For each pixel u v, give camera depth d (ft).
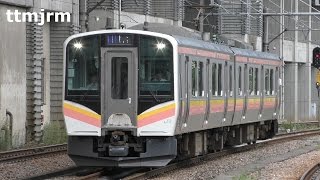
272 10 309.63
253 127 158.10
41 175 97.35
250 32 284.82
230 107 133.39
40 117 162.20
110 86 100.83
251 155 138.82
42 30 162.71
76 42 102.17
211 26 244.83
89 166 104.01
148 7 218.38
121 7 207.51
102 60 100.94
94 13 191.01
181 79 103.04
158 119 100.07
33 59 159.84
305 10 345.72
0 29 146.61
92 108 100.94
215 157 133.39
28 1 156.25
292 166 119.14
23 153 128.06
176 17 237.25
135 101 100.27
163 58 100.48
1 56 147.13
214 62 122.52
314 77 364.58
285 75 335.47
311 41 356.38
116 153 99.60
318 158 135.13
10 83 150.82
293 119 329.52
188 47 107.24
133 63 100.58
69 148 103.04
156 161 101.24
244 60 143.02
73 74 102.27
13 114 152.25
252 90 149.07
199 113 113.91
